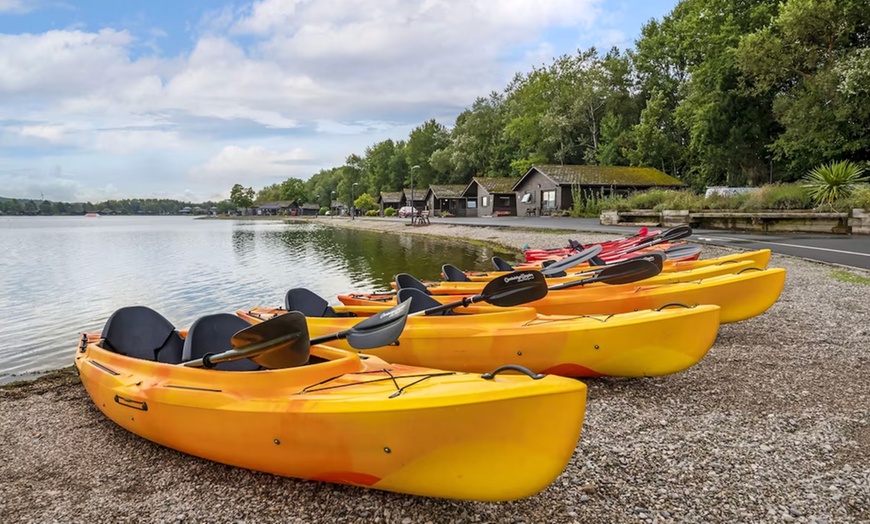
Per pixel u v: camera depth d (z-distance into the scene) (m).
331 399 3.38
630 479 3.63
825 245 15.55
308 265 20.70
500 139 69.12
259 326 3.50
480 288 7.80
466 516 3.29
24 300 13.62
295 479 3.77
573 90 54.78
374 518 3.30
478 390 3.03
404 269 18.78
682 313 5.12
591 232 23.67
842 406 4.77
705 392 5.21
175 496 3.63
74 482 3.88
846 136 25.56
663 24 49.16
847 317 7.73
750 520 3.17
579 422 3.00
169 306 12.74
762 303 6.96
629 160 46.69
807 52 25.94
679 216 24.39
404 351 5.57
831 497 3.38
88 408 5.45
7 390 6.21
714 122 33.38
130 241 38.69
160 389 4.05
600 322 5.28
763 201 22.14
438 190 59.62
